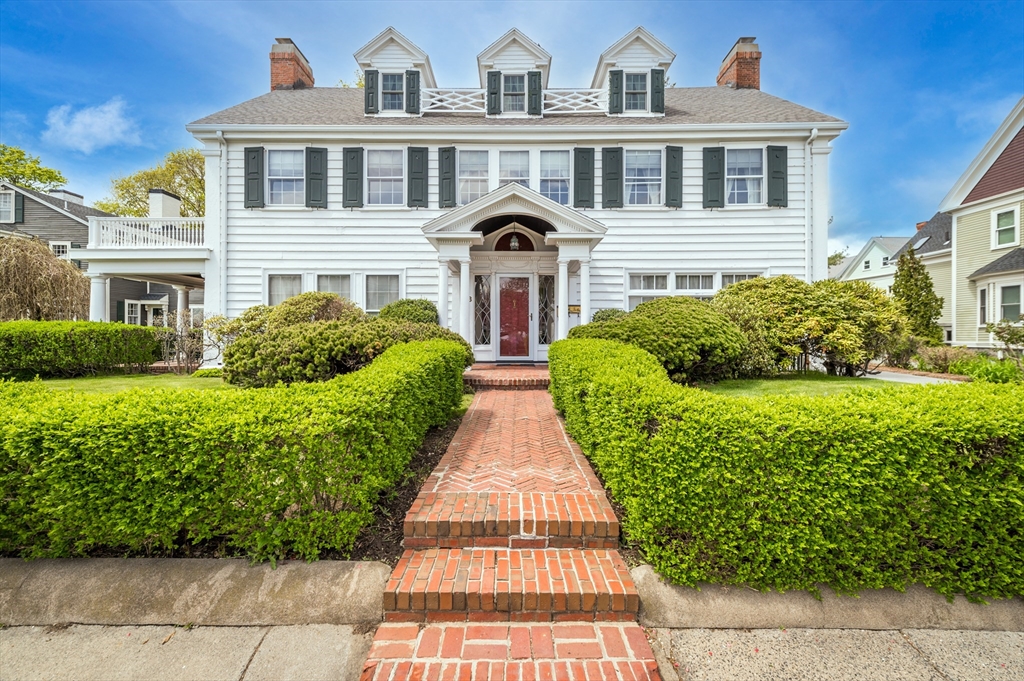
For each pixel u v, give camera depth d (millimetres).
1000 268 15727
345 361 6246
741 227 11836
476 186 11961
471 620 2590
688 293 11938
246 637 2514
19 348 8883
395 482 3787
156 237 11984
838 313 8523
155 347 11133
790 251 11789
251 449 2775
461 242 9938
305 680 2262
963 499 2615
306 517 2896
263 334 6578
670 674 2301
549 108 12930
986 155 16812
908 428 2600
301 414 2965
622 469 3113
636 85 12586
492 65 12617
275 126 11516
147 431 2689
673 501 2762
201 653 2410
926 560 2715
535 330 11781
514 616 2598
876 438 2611
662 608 2654
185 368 10828
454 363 6504
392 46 12633
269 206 11859
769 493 2682
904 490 2609
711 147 11773
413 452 4355
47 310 15430
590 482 3898
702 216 11883
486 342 11875
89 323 10039
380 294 12070
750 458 2680
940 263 20500
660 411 2904
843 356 8367
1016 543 2654
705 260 11883
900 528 2643
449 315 11898
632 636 2482
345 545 3020
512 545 3139
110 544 2809
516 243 10820
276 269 11891
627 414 3018
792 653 2426
